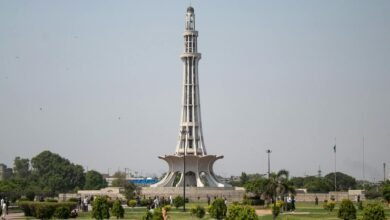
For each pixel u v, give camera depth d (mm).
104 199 84688
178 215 98750
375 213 65188
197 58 191500
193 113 191250
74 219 88188
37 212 90250
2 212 99000
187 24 194375
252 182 142250
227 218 58000
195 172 190875
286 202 111000
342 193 178875
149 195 171875
